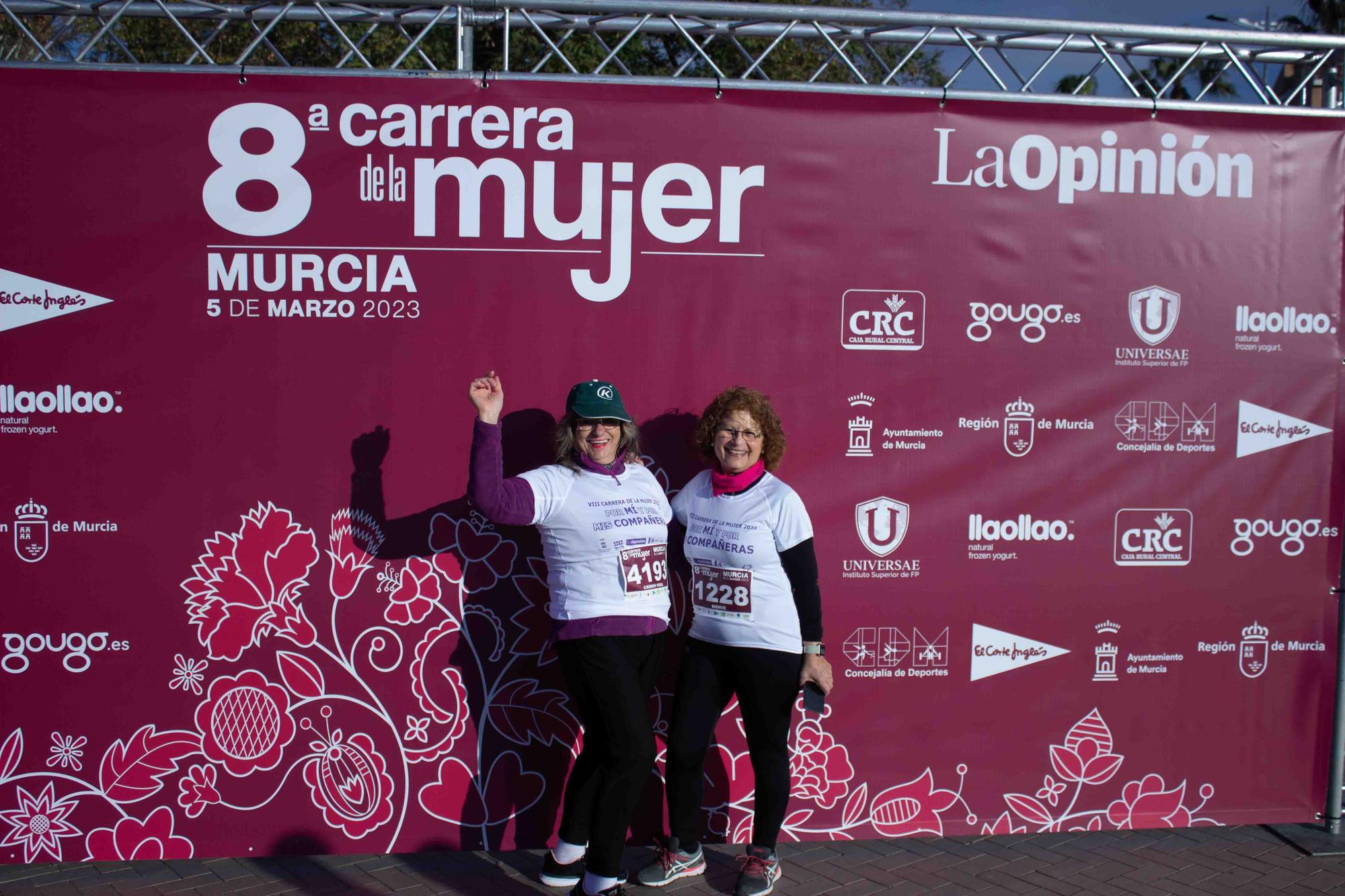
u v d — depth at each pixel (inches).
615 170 152.6
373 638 152.6
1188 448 163.0
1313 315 164.2
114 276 146.7
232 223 148.4
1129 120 159.8
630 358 154.4
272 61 357.7
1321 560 165.8
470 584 153.6
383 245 150.4
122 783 149.9
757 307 155.6
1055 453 160.9
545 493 132.2
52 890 140.6
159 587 149.2
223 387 149.1
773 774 139.5
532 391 153.3
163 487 148.7
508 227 151.8
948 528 159.5
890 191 156.7
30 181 145.0
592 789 139.3
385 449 151.6
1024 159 158.6
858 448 157.8
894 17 154.2
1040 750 162.1
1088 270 160.2
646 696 135.0
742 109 154.0
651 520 136.3
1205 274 161.9
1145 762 164.1
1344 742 164.9
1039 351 159.9
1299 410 164.7
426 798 154.4
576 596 132.6
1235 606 164.7
